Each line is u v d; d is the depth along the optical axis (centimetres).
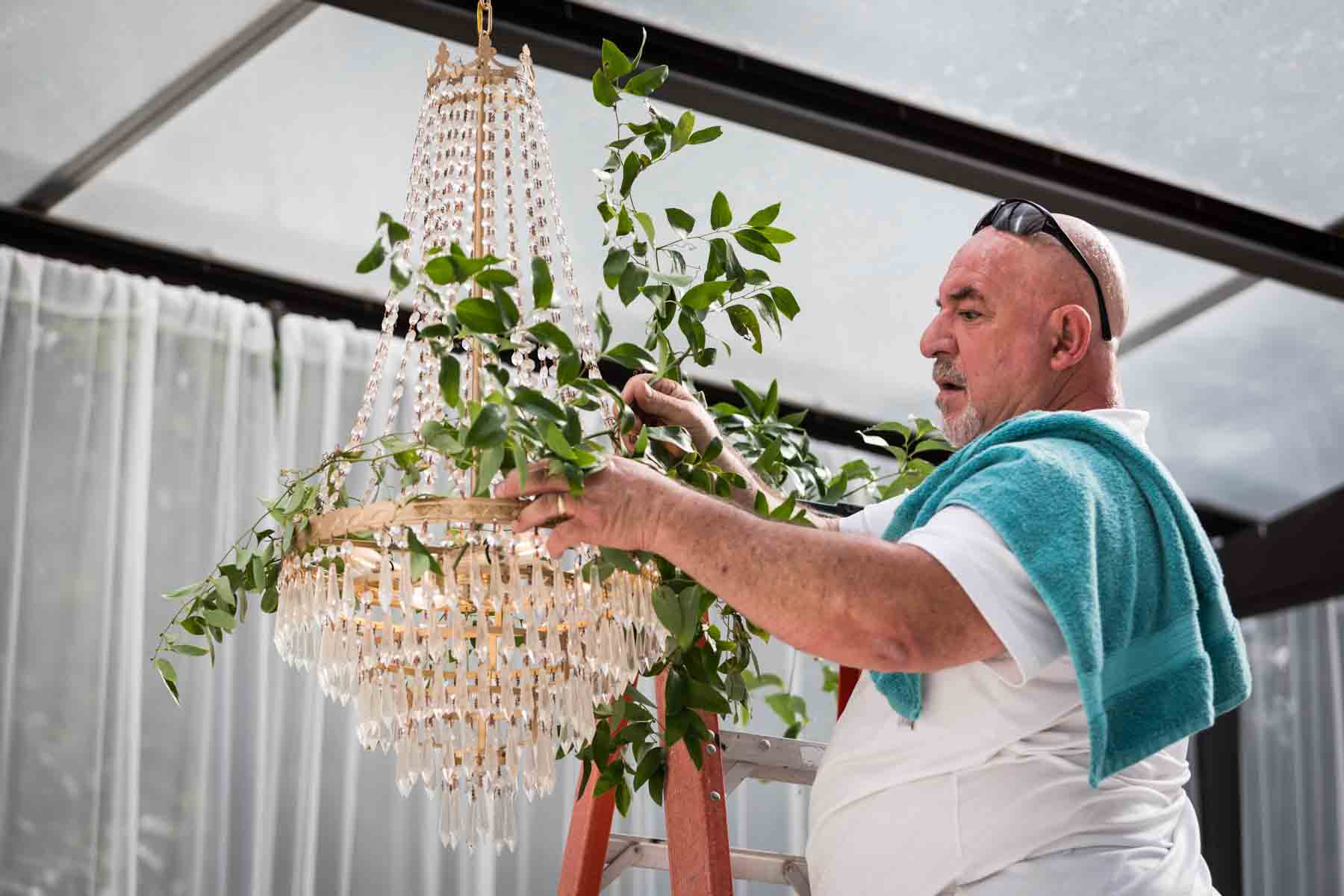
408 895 349
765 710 391
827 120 305
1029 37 289
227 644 340
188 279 356
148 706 331
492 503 120
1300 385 411
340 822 346
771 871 186
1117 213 333
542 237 142
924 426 215
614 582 126
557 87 294
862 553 122
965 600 122
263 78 291
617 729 161
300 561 129
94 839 313
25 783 312
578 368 123
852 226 341
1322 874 472
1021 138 318
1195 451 450
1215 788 483
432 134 146
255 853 331
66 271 336
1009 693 133
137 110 298
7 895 305
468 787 131
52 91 292
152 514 338
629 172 148
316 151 314
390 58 287
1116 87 303
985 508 125
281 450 352
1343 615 493
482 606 125
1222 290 367
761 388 407
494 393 115
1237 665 138
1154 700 129
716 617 194
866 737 143
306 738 344
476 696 127
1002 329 153
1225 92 303
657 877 379
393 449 128
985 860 131
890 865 136
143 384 337
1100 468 132
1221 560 483
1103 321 154
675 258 153
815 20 287
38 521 324
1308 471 453
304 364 359
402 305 373
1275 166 325
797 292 365
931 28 288
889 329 381
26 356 325
